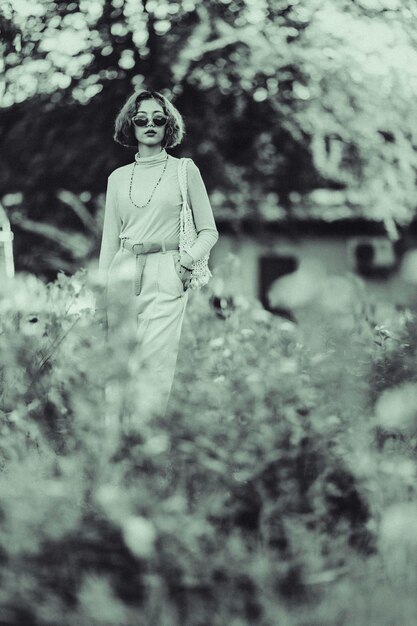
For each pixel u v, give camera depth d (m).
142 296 4.79
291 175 17.50
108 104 16.62
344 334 3.53
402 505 2.88
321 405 3.33
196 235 4.95
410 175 17.66
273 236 18.94
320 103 17.11
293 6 16.88
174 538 2.73
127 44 16.50
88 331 3.56
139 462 3.01
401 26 17.09
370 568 2.82
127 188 4.88
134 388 3.10
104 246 5.00
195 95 16.70
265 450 3.15
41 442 3.25
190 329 6.54
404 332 4.21
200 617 2.72
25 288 4.73
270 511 3.00
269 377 3.53
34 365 3.61
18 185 16.94
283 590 2.79
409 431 3.25
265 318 6.79
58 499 2.78
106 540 2.77
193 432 3.14
